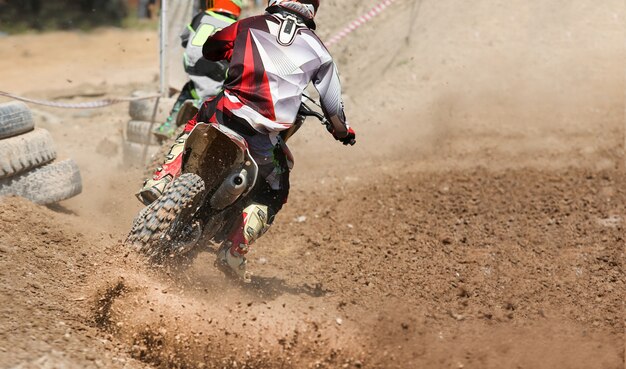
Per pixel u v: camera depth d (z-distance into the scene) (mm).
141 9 88312
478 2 48438
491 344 17266
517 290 20797
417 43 46156
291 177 32844
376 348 16797
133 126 33125
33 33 80500
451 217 27000
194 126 16891
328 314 18625
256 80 17625
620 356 16672
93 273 18203
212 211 17516
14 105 23297
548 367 16125
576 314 19219
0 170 22312
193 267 20578
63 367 13797
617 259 23031
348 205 28656
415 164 33688
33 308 15984
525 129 37312
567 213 27234
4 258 18297
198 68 26797
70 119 44375
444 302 19969
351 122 40031
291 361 15844
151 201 17531
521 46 44875
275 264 22859
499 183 30609
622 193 29203
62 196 24156
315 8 18688
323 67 18125
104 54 70750
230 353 15820
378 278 21578
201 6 35594
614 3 47781
